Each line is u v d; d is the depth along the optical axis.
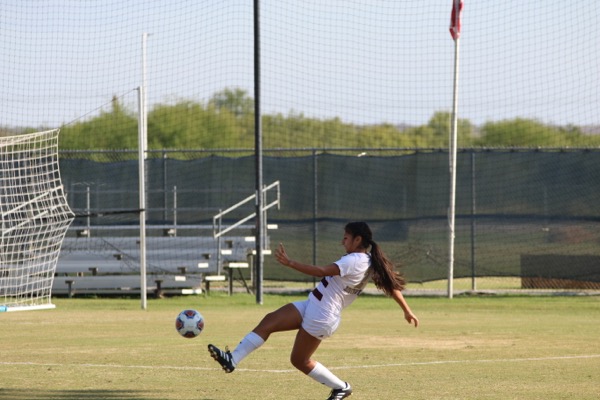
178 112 117.44
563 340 29.34
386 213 49.44
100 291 49.06
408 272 48.78
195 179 52.44
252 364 23.14
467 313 40.00
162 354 25.12
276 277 50.84
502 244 48.22
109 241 50.47
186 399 17.91
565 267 47.44
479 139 115.44
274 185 49.25
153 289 48.59
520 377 21.08
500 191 48.25
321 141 128.38
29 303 41.84
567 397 18.20
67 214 44.59
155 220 52.56
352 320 36.50
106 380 20.30
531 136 108.44
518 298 46.91
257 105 42.97
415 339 29.44
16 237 43.38
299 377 20.88
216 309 41.59
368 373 21.70
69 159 52.03
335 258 50.16
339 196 50.16
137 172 52.47
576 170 47.47
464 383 20.11
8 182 47.09
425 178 48.94
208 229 51.94
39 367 22.44
